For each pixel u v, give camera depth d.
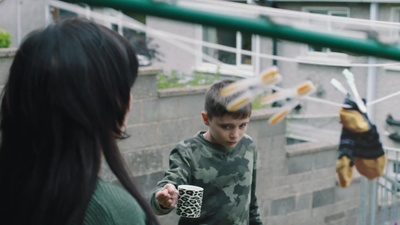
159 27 9.95
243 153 3.50
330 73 10.18
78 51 1.40
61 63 1.39
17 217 1.43
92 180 1.40
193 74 8.35
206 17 0.96
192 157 3.39
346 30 1.01
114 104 1.44
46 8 7.64
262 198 6.88
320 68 10.21
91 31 1.44
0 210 1.46
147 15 0.97
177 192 3.03
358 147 3.83
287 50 10.45
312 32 0.98
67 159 1.40
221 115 3.33
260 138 6.78
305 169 7.18
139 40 9.69
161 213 3.09
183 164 3.36
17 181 1.44
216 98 3.34
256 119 6.69
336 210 7.47
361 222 6.87
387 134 10.20
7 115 1.46
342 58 4.59
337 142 7.36
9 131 1.46
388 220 6.76
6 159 1.46
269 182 6.91
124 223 1.40
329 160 7.36
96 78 1.41
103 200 1.40
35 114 1.40
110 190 1.42
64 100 1.38
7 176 1.45
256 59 10.63
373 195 6.84
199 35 10.40
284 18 1.00
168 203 3.01
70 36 1.42
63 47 1.40
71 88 1.39
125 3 0.96
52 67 1.39
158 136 6.30
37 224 1.40
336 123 10.13
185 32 10.26
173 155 3.41
